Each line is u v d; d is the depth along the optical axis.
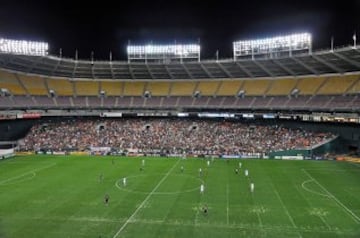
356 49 67.81
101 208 39.00
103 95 86.88
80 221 35.09
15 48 74.50
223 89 86.50
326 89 76.12
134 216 36.53
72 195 44.03
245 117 84.56
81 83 88.56
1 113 71.75
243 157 72.50
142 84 90.12
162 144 78.44
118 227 33.53
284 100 78.88
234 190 46.44
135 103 85.69
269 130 80.81
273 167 62.16
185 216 36.53
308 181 51.47
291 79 82.44
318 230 32.78
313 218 35.94
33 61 78.56
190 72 87.88
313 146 72.31
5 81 77.12
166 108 84.50
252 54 83.50
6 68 76.06
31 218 35.88
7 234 31.83
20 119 85.62
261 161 68.31
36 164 64.62
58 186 48.41
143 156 74.19
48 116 87.56
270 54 81.88
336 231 32.56
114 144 79.19
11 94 76.00
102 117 89.62
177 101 85.56
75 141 80.56
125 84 89.94
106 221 35.12
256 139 77.75
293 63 78.25
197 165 63.94
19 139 82.56
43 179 52.47
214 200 42.00
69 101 83.50
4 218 35.88
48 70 83.25
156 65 87.81
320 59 74.25
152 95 87.38
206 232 32.31
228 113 81.94
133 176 54.66
